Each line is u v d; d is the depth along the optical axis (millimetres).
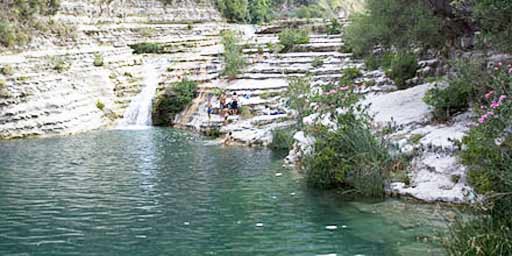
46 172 15406
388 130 13117
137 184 13789
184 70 30203
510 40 12250
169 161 17047
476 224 7867
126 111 27828
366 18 24094
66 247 9148
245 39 37062
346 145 12680
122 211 11289
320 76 27469
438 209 10570
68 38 30938
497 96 10039
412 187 11547
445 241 8078
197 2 44000
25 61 24781
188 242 9328
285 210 11117
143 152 18859
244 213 10984
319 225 10094
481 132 9141
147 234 9781
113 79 28516
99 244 9273
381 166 12070
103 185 13680
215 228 10070
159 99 27703
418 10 16938
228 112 24688
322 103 17609
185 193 12766
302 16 57406
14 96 23031
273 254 8695
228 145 20359
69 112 24594
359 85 24406
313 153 13547
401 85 22672
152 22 39062
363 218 10398
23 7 29062
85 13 33938
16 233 9898
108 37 33531
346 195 12062
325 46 31766
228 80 28938
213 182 13883
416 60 23016
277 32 40875
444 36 18734
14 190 13188
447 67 19875
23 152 18906
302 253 8703
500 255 6953
